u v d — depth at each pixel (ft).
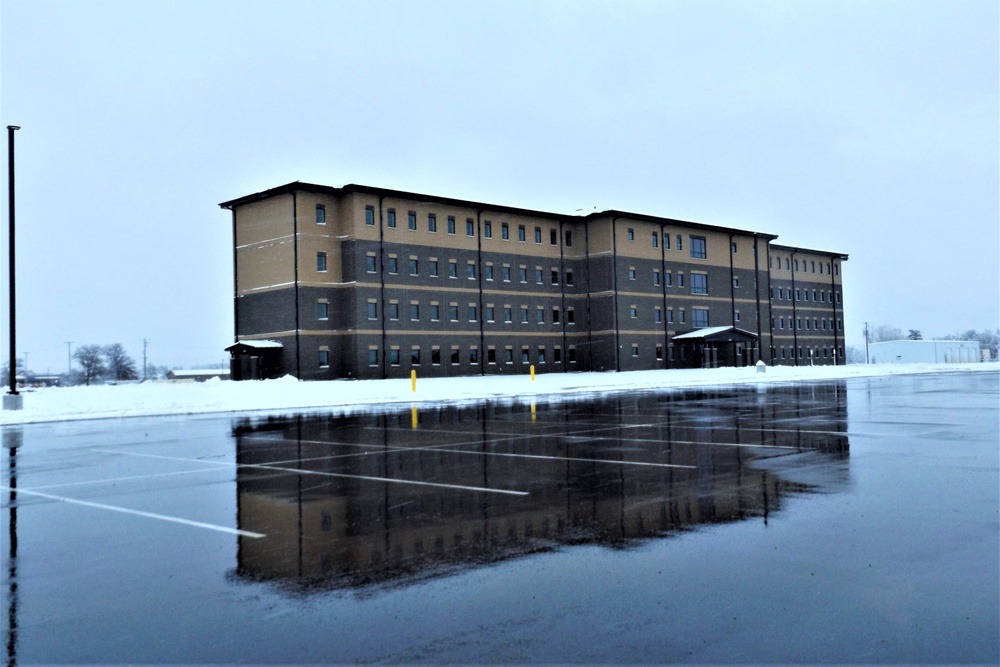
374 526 28.84
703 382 148.66
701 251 245.45
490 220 209.97
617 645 16.96
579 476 39.40
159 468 45.01
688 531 26.96
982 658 16.01
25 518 31.19
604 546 25.16
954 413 72.49
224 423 75.51
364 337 180.96
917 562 22.59
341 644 17.31
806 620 18.17
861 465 41.11
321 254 180.86
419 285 192.54
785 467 41.01
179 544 26.63
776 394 110.22
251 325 187.52
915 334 622.13
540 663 16.12
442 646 17.10
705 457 45.55
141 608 19.93
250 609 19.70
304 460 47.62
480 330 204.23
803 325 287.69
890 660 15.97
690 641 17.10
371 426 70.13
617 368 217.97
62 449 55.42
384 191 184.65
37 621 19.10
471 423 71.26
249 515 31.32
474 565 23.21
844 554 23.58
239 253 191.52
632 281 224.33
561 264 225.56
